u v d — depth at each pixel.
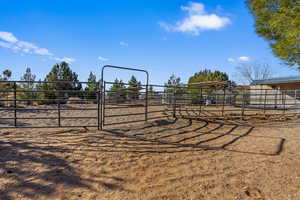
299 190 2.25
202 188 2.29
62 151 3.45
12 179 2.39
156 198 2.06
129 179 2.48
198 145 4.09
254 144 4.22
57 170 2.67
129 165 2.92
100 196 2.08
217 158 3.31
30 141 4.01
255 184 2.40
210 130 5.68
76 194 2.11
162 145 4.02
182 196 2.12
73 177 2.49
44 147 3.64
